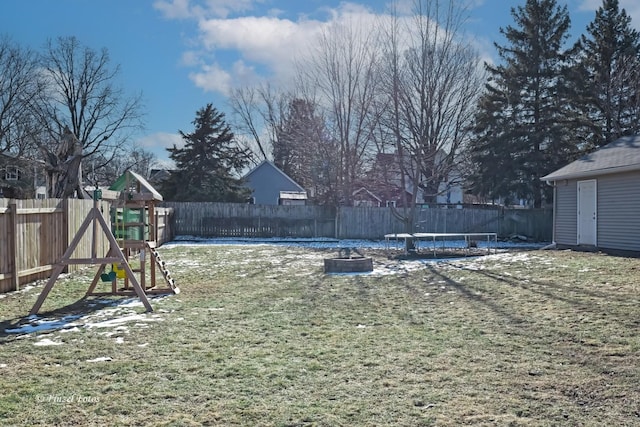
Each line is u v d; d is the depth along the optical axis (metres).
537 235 23.19
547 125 23.62
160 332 5.55
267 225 23.89
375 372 4.13
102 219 7.09
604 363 4.25
